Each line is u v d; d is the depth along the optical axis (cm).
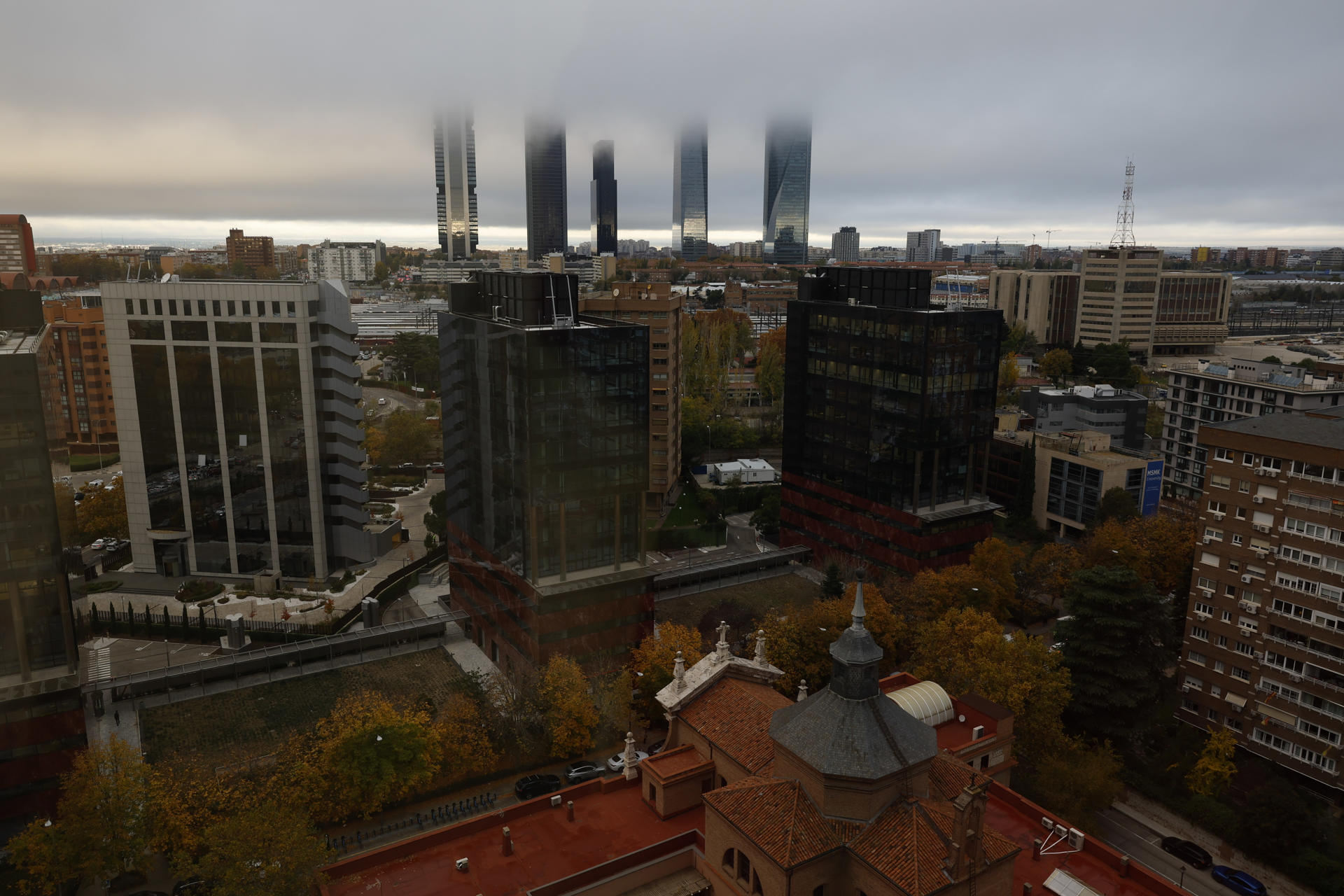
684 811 6003
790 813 4794
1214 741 7975
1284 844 7125
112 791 6469
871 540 12206
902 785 4847
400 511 16462
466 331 10044
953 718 7100
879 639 9538
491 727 8088
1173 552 11175
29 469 6869
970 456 11906
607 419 9206
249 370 12362
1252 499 8356
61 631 7150
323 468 12975
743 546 14825
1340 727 7769
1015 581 11394
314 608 11994
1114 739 8688
